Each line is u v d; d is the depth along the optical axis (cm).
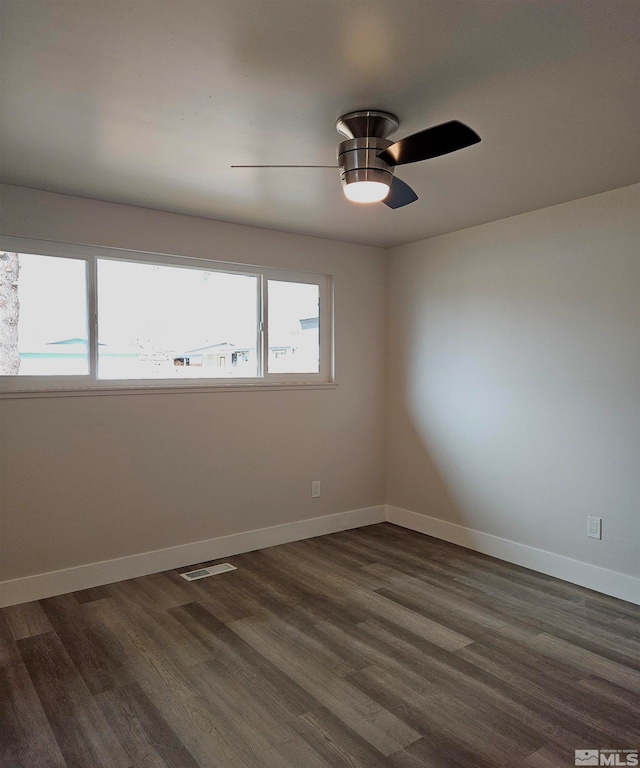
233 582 333
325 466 431
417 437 441
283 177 282
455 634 269
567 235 332
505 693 220
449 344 411
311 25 158
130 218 333
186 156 256
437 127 170
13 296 305
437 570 355
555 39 164
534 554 356
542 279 347
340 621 282
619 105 205
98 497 327
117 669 237
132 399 338
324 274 430
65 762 182
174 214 350
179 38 164
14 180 288
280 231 398
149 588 323
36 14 152
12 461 300
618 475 311
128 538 338
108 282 337
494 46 168
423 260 430
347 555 384
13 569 301
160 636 265
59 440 314
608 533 317
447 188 303
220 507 376
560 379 339
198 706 211
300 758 184
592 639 264
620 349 309
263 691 221
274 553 387
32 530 306
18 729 198
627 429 307
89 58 175
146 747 189
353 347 445
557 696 218
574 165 268
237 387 381
